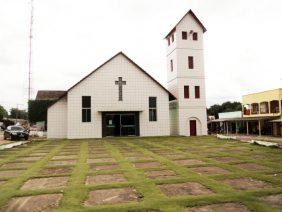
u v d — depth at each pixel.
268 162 11.12
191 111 31.81
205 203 5.91
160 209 5.55
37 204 6.08
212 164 10.77
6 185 7.76
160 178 8.38
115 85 29.20
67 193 6.83
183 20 32.72
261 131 37.47
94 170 9.88
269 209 5.45
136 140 24.14
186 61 32.28
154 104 30.09
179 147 17.48
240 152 14.55
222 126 49.69
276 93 35.16
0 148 17.64
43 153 15.26
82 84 28.42
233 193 6.60
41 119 38.72
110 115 28.98
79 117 28.02
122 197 6.50
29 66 38.75
